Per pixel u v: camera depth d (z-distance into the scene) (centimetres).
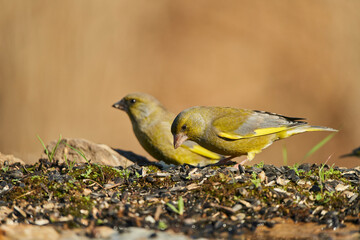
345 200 586
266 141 792
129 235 506
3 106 1748
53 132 1738
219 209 568
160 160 944
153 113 938
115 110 1841
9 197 591
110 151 884
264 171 654
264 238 509
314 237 507
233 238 511
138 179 648
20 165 708
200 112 790
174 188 616
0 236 497
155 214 550
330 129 790
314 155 1730
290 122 791
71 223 540
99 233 509
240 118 781
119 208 569
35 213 561
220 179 626
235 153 800
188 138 795
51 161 709
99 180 645
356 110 1909
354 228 530
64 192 605
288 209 569
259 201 580
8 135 1714
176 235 512
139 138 949
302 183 625
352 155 595
